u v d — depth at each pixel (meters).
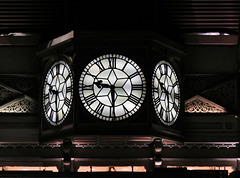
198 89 20.58
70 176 16.45
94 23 19.83
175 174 16.50
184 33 20.66
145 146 19.97
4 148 20.20
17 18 20.44
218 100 20.55
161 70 19.61
